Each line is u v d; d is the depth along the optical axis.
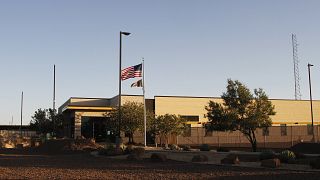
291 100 72.44
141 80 43.41
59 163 24.48
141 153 29.34
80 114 63.25
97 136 63.91
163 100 64.81
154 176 17.70
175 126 52.41
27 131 92.44
